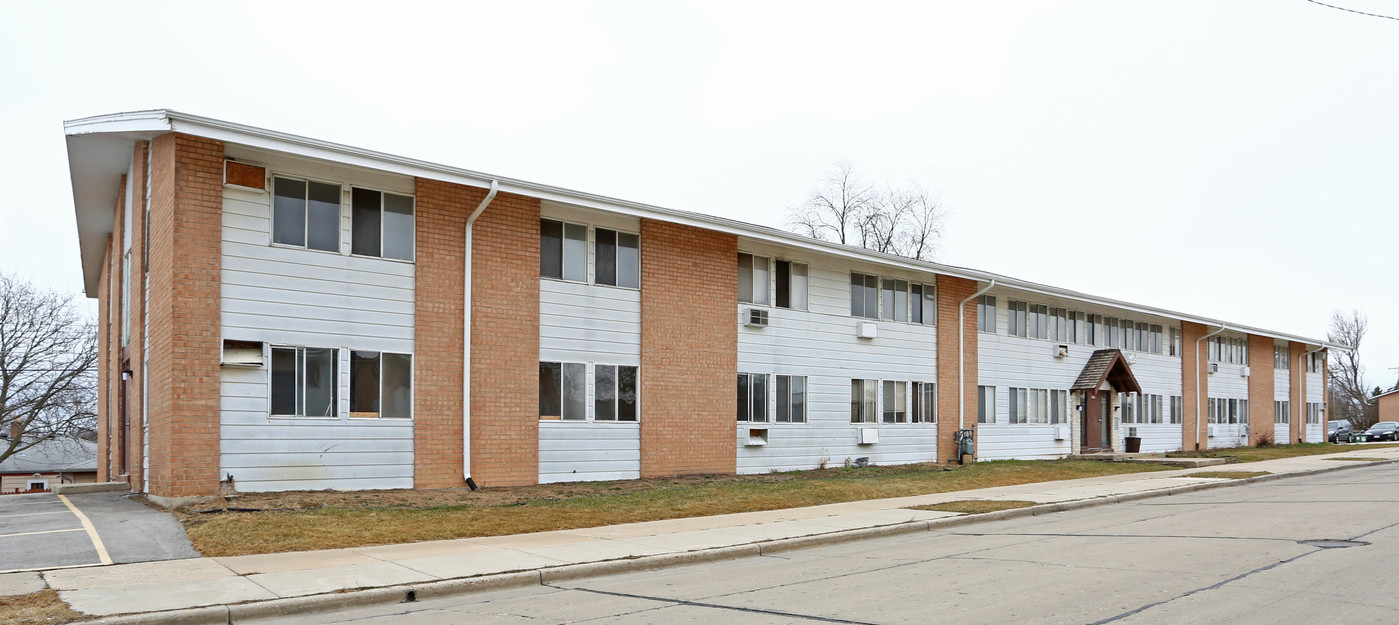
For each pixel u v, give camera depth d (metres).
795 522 14.31
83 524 12.71
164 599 8.18
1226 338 44.09
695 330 21.72
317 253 16.14
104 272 26.56
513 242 18.58
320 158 15.38
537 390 18.70
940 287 28.59
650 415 20.70
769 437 23.31
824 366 24.89
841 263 25.67
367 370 16.58
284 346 15.67
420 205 17.31
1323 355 53.41
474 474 17.67
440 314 17.44
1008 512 15.80
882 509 16.17
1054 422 32.88
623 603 8.47
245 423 15.22
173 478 14.38
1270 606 7.54
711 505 16.22
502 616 7.94
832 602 8.20
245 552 10.95
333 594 8.50
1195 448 40.50
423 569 9.86
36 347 39.88
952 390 28.58
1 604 7.93
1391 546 10.88
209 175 15.02
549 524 13.82
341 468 16.17
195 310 14.73
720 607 8.14
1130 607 7.62
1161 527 13.57
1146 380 38.00
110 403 23.75
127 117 14.99
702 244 22.03
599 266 20.16
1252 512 15.38
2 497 18.12
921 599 8.20
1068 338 34.06
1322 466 28.45
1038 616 7.34
